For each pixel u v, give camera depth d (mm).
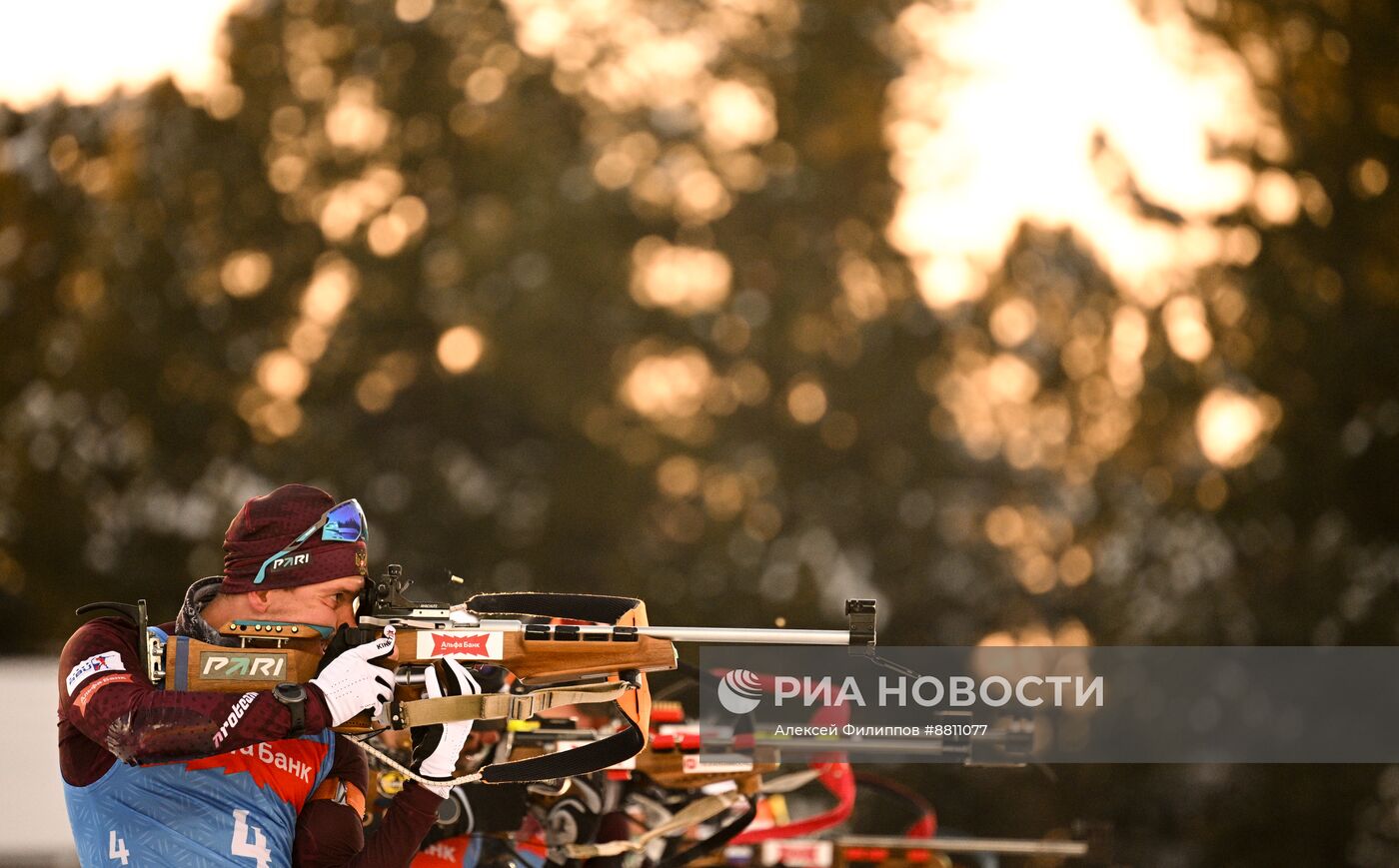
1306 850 45062
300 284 77312
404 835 13719
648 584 73750
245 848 13125
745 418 76625
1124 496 67438
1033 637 68812
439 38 78812
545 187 76438
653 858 20141
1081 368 71562
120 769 13039
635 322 76500
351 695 12750
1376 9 64875
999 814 43406
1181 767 44688
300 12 78562
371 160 78000
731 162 78500
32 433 74812
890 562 73375
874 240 77688
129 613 13453
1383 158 63562
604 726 19641
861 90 78062
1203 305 65938
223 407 75688
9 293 75812
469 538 75000
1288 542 59688
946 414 75438
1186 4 69875
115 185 76438
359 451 75750
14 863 27844
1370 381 60938
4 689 42562
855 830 39312
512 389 75250
